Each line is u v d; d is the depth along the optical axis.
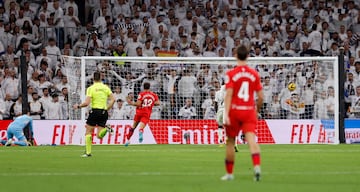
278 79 86.44
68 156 59.28
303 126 83.00
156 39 96.56
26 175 41.81
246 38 97.69
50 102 85.50
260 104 37.34
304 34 99.19
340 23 101.75
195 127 82.38
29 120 78.31
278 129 82.62
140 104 74.12
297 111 86.06
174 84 85.50
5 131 79.88
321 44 99.00
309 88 85.94
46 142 80.19
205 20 99.50
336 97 81.19
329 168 47.09
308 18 101.88
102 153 63.34
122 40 95.12
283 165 49.62
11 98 86.62
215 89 85.75
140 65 86.31
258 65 86.81
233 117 36.44
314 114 85.75
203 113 85.31
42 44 94.00
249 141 36.50
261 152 64.56
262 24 99.69
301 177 40.50
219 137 74.50
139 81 86.19
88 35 94.25
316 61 85.62
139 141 76.88
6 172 43.97
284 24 100.25
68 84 80.75
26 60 81.88
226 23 98.44
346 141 84.06
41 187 35.16
